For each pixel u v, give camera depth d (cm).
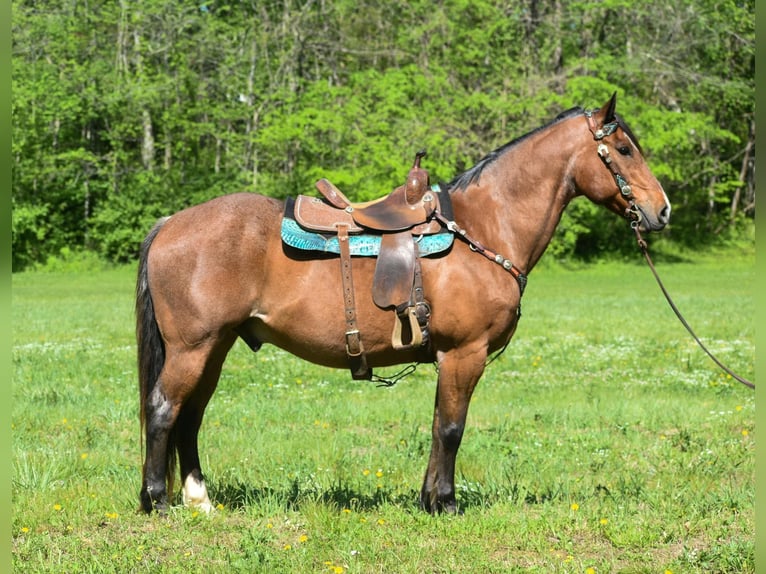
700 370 1183
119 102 3600
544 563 478
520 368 1200
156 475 521
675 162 3788
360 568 460
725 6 3738
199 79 3722
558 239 3625
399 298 510
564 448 751
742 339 1499
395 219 524
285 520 535
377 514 550
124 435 791
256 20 3781
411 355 537
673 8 3672
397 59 3847
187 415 546
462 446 748
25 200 3584
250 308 521
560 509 562
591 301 2228
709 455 714
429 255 520
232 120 3788
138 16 3528
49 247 3656
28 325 1634
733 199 4322
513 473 660
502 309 530
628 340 1481
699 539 520
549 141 561
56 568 452
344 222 527
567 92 3462
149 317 525
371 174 3244
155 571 450
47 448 705
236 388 1031
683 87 3838
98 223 3659
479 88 3559
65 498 570
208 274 509
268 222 526
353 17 3975
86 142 3741
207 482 616
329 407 906
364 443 773
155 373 527
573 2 3725
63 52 3603
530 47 3716
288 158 3666
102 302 2183
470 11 3559
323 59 4000
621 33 3809
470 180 555
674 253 4019
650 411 907
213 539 501
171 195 3653
